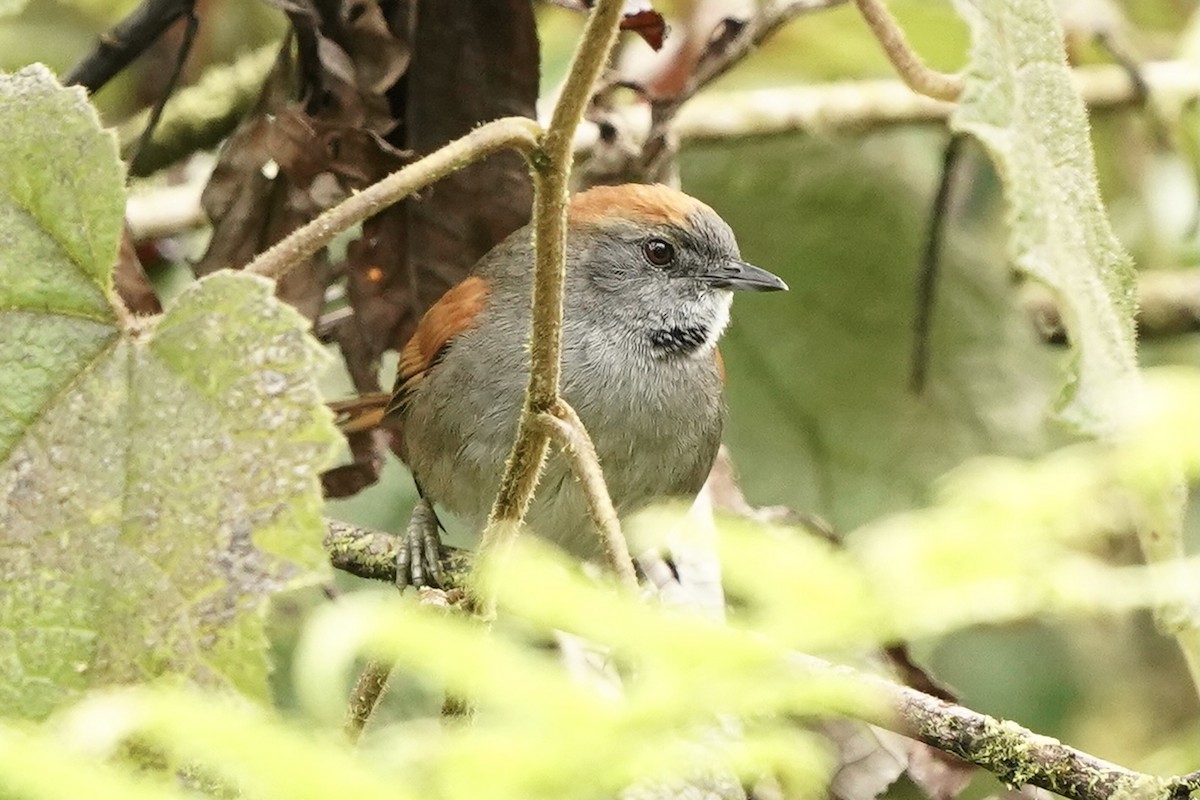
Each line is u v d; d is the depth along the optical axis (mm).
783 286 11539
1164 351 14320
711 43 10586
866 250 14234
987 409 13977
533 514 10344
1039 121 5598
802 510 13594
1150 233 14875
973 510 3293
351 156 9352
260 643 5000
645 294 11430
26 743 2971
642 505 11367
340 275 10414
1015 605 3348
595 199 11547
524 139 5453
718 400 11547
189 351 5312
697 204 11656
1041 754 6352
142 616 5121
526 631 6461
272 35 13977
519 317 10672
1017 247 5055
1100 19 13984
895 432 13852
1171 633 4457
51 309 5520
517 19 9656
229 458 5184
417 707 9328
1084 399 4953
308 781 2938
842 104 13461
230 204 9539
